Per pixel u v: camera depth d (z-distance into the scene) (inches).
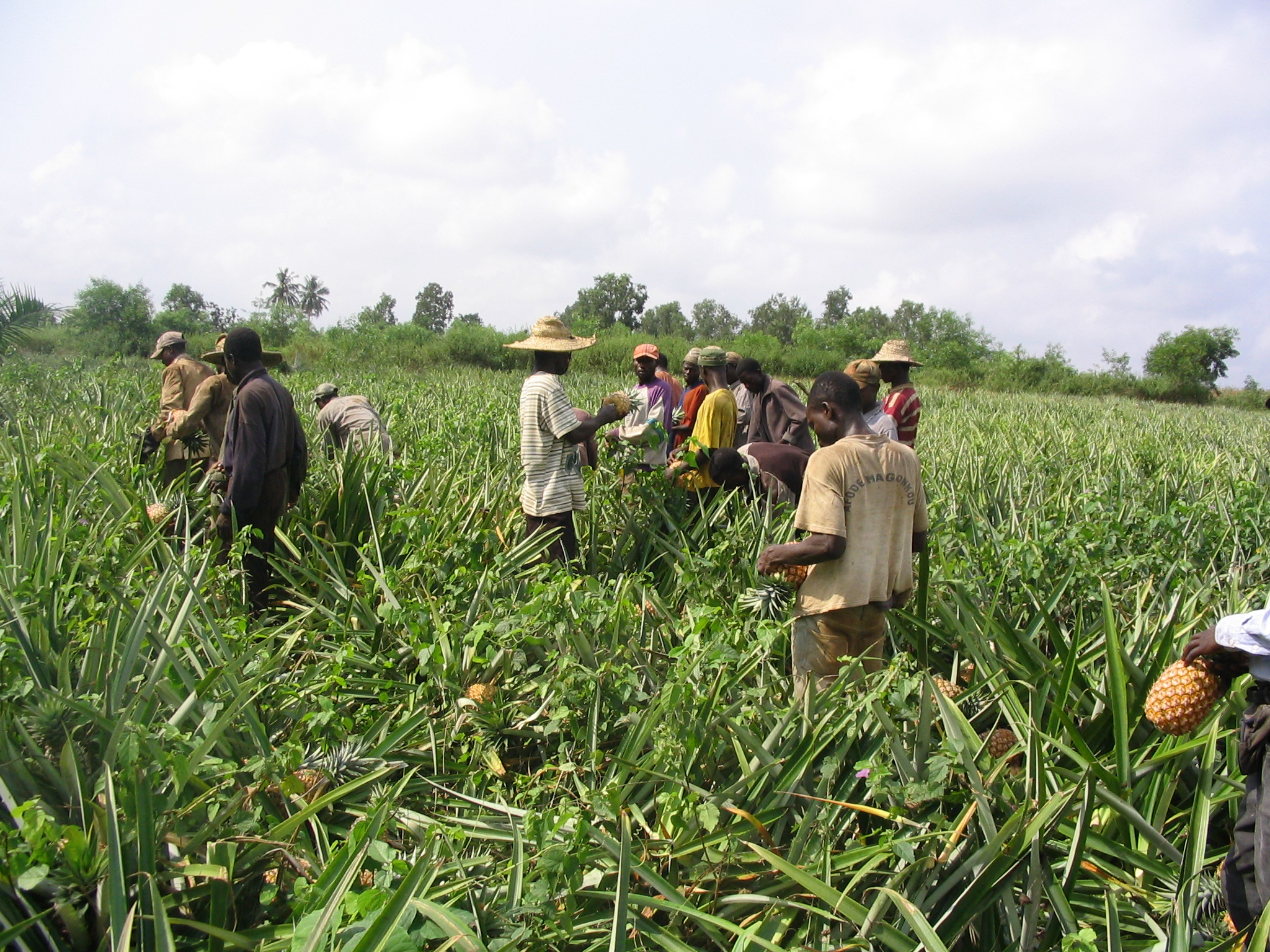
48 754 112.2
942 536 218.4
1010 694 143.5
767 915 108.8
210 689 127.7
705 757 136.6
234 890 106.2
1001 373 1961.1
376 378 832.3
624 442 280.7
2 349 740.0
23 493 210.2
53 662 131.6
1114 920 102.3
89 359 968.9
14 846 92.9
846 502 152.9
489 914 107.2
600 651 164.6
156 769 107.0
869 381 275.9
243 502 216.4
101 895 93.2
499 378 1224.8
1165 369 2159.2
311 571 211.8
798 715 137.7
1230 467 423.5
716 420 267.7
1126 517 262.4
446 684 158.4
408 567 193.2
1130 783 126.3
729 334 4813.0
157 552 203.5
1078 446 497.0
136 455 285.6
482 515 247.8
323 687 149.3
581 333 1734.7
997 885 107.0
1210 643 115.7
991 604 181.5
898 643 190.7
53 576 161.0
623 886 100.1
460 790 144.2
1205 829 117.4
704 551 234.1
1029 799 115.5
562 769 132.4
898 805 118.4
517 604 189.2
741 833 119.0
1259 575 227.5
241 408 217.0
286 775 120.3
